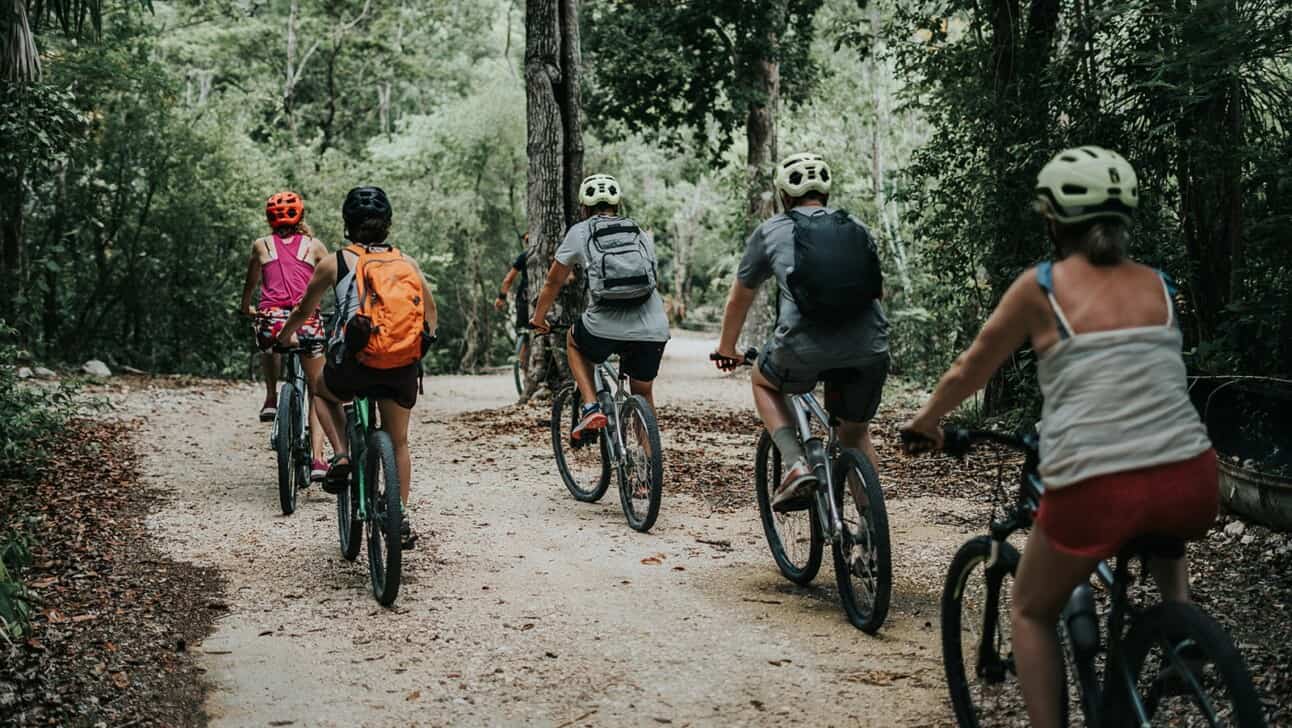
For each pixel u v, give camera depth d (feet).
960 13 40.70
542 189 44.45
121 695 14.56
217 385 53.78
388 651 16.03
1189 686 9.20
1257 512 20.33
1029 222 36.06
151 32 72.90
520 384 48.57
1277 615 16.33
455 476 29.27
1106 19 29.40
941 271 41.42
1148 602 16.97
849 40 60.80
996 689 12.39
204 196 68.39
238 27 117.60
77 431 35.50
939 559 20.62
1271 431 24.21
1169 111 28.22
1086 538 9.25
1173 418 9.18
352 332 17.98
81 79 63.57
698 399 50.29
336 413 20.27
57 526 23.63
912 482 28.45
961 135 39.04
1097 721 10.18
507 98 111.55
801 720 13.44
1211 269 29.91
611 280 22.88
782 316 16.69
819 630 16.65
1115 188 9.50
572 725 13.44
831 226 16.38
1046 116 35.17
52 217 65.10
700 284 214.07
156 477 29.14
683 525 23.76
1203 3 25.26
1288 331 25.86
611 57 68.59
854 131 84.38
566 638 16.42
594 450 30.40
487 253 114.52
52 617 17.46
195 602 18.40
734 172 75.10
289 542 22.40
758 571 20.10
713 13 68.28
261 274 25.11
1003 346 9.91
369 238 19.15
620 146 111.96
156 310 69.97
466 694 14.42
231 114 74.79
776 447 18.12
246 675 15.20
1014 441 11.10
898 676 14.74
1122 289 9.48
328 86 120.57
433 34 142.92
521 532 23.02
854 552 16.47
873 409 17.39
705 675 14.89
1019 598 10.10
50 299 65.46
